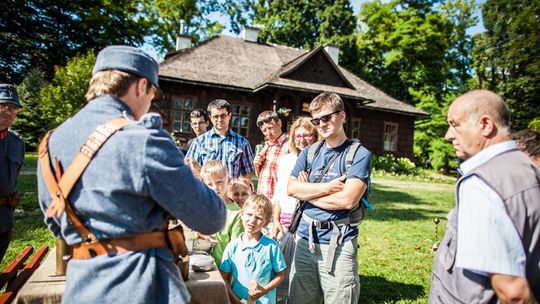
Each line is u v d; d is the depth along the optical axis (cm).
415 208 1023
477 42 2953
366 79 3422
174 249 145
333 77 2205
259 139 2106
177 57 2053
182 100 1969
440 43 3166
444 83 3209
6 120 322
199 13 3278
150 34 2966
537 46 2392
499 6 2688
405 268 503
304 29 3719
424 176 2173
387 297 408
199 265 201
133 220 129
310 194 266
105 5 2581
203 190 140
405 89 3375
